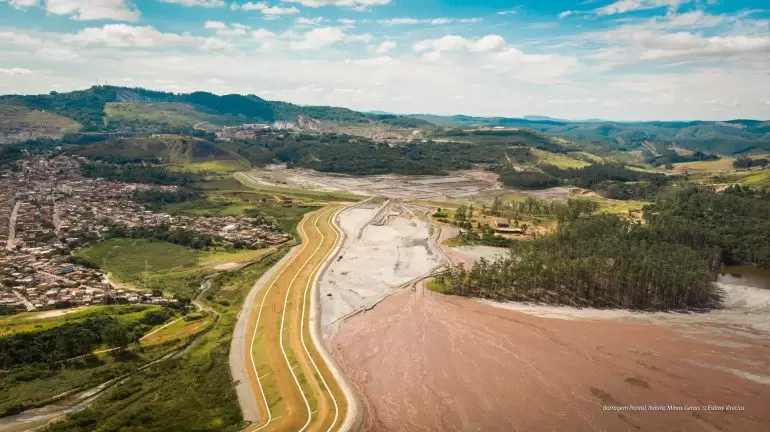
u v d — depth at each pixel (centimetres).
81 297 16962
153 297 17588
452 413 11250
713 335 15275
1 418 10588
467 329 15688
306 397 11869
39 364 12719
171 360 13550
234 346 14712
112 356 13488
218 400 11712
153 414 10844
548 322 16238
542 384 12362
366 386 12538
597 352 14025
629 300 18062
